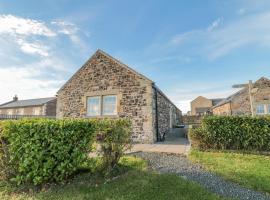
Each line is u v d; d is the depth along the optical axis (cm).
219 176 604
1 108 4484
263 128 948
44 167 491
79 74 1628
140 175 582
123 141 630
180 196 451
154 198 441
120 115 1412
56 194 463
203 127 1033
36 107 3931
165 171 641
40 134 501
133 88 1401
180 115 3469
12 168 520
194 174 620
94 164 582
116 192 470
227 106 2586
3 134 509
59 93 1698
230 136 983
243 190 509
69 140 524
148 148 1074
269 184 526
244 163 731
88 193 466
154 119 1394
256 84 2203
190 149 1004
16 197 454
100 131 589
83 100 1574
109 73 1498
